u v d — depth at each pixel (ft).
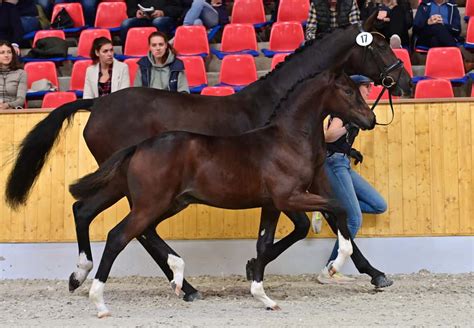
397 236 32.99
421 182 32.91
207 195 24.89
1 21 50.47
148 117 27.89
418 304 25.40
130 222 24.12
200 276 33.60
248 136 25.21
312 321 22.34
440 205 32.81
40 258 34.53
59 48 47.85
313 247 33.32
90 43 48.75
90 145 28.53
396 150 33.04
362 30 27.89
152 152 24.30
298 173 25.00
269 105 27.68
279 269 33.47
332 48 27.81
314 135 25.54
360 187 31.40
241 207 25.36
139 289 30.42
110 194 27.63
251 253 33.55
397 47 44.80
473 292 27.84
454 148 32.76
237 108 27.89
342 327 21.18
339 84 25.67
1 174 34.73
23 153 28.58
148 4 50.65
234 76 43.86
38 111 34.53
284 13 50.08
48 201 34.47
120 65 35.86
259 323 22.11
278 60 44.42
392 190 33.06
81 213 27.89
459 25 47.24
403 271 32.96
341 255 25.23
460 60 43.52
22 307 26.25
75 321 23.08
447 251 32.78
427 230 32.86
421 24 46.44
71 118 29.96
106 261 23.91
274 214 25.94
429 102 32.91
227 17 51.42
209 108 27.94
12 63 39.22
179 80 32.94
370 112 25.86
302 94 25.36
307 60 27.76
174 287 24.59
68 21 51.44
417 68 45.78
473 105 32.68
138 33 48.26
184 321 22.62
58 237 34.37
